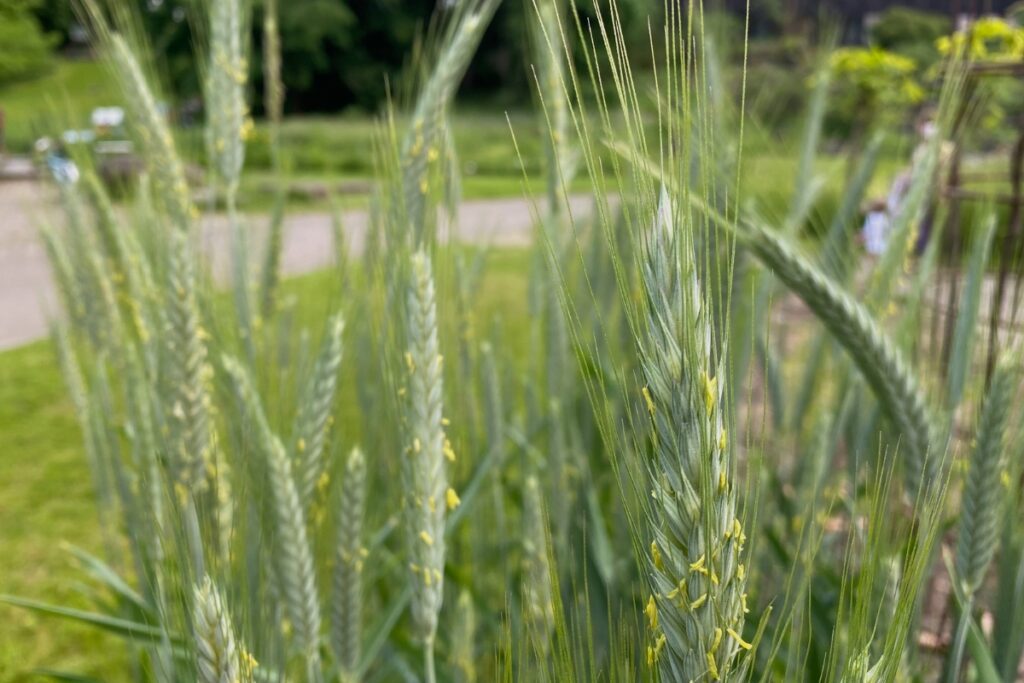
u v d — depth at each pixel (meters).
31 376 2.58
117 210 0.83
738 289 0.68
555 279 0.47
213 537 0.62
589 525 0.76
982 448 0.60
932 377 0.73
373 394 0.77
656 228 0.44
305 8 14.04
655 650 0.46
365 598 0.77
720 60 0.77
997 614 0.64
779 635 0.49
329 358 0.66
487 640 0.78
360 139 7.87
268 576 0.64
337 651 0.65
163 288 0.67
